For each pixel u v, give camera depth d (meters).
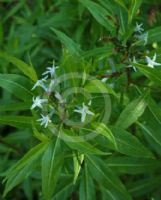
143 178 0.55
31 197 0.60
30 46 0.68
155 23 0.57
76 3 0.59
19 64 0.37
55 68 0.37
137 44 0.41
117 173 0.48
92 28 0.56
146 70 0.36
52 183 0.35
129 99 0.42
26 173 0.37
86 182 0.44
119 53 0.41
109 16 0.44
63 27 0.61
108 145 0.37
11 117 0.35
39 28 0.66
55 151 0.35
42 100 0.36
